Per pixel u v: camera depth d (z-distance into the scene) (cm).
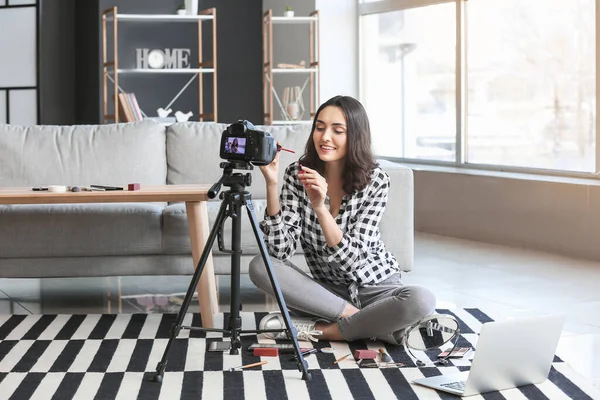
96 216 387
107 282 448
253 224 278
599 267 478
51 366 286
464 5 648
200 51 705
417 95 705
